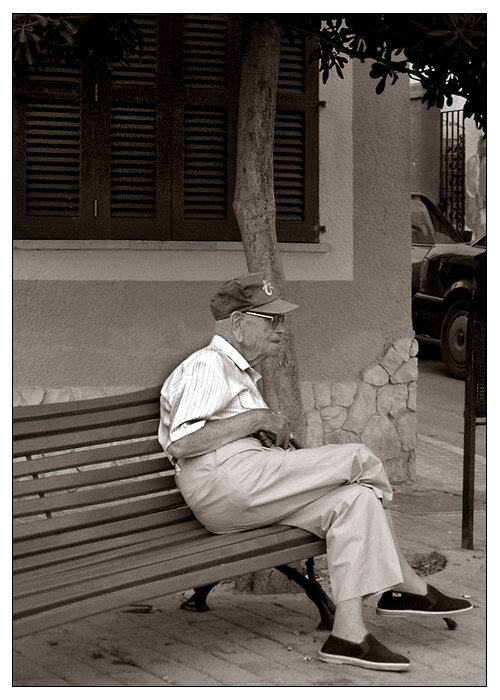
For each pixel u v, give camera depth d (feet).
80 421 14.12
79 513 13.69
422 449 28.86
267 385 16.81
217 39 22.47
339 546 13.08
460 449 29.09
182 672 13.11
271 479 13.30
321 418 23.76
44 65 20.47
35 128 21.52
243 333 14.11
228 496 13.34
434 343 42.14
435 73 17.51
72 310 21.79
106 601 11.73
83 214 21.85
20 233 21.49
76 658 13.64
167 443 13.80
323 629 14.74
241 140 16.97
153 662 13.47
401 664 12.92
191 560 12.45
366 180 23.82
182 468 13.74
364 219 23.84
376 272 23.99
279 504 13.35
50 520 13.46
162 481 14.42
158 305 22.29
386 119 23.85
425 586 14.19
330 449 13.57
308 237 23.44
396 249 24.09
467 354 18.76
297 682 12.79
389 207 24.00
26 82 21.36
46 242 21.53
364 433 24.07
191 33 22.31
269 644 14.16
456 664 13.50
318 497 13.41
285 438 13.87
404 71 17.80
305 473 13.37
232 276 22.74
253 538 13.10
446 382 39.73
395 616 14.24
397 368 24.22
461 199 60.13
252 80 16.84
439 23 15.79
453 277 39.91
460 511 21.98
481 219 57.41
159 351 22.35
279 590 16.55
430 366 43.14
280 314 14.10
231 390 13.76
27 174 21.52
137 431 14.46
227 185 22.67
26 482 13.56
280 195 23.25
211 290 22.58
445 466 26.81
